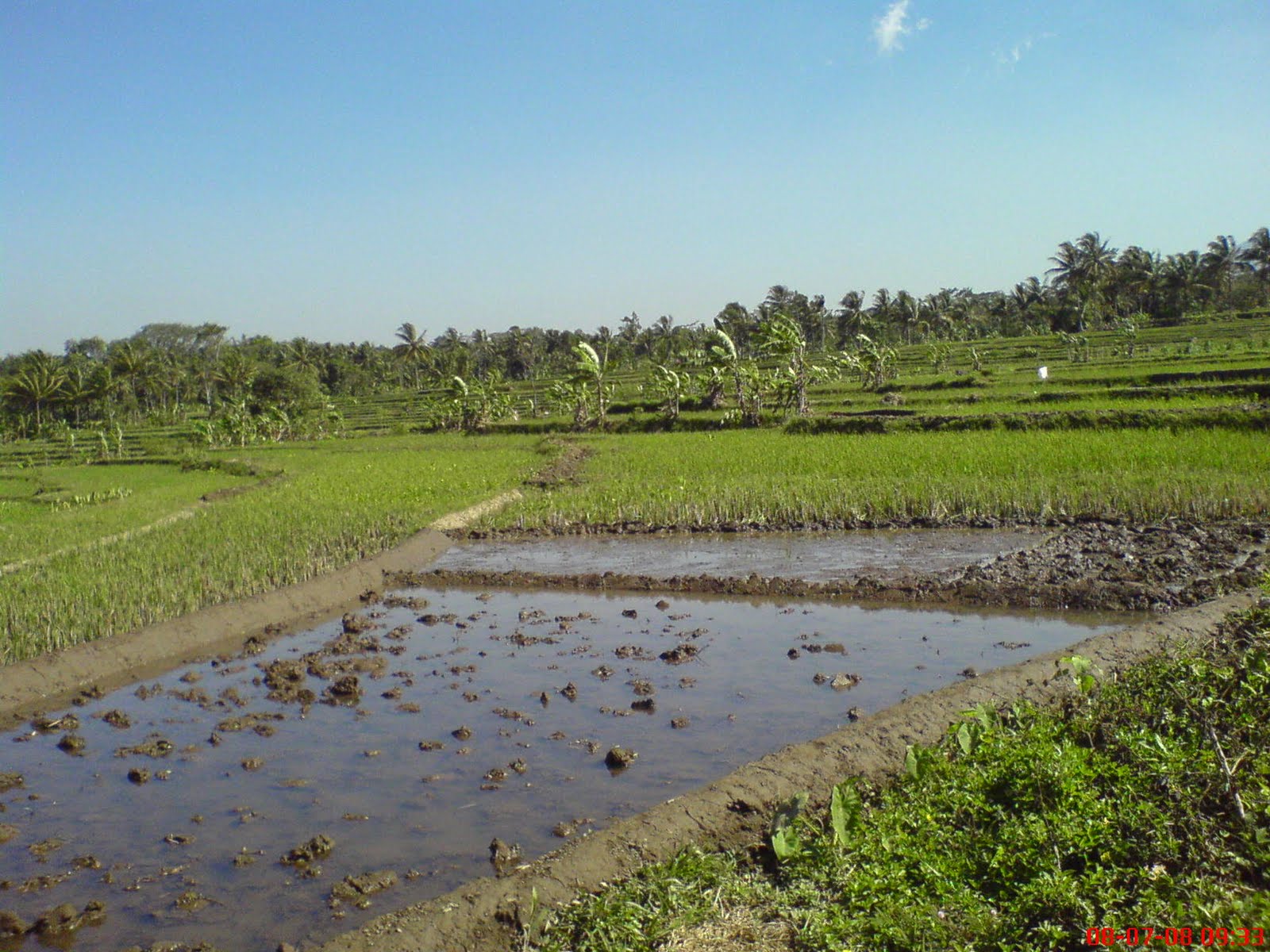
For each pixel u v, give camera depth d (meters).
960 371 65.50
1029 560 14.99
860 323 96.12
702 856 6.07
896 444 28.73
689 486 24.11
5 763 9.09
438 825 7.41
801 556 17.14
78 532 21.62
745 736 8.88
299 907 6.35
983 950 4.61
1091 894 4.87
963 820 6.02
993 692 8.46
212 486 33.09
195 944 5.94
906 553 16.70
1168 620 9.98
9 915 6.20
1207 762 5.82
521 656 11.95
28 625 12.58
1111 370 50.50
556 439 44.69
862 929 4.88
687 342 94.62
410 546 18.67
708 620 13.34
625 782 8.01
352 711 10.12
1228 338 69.31
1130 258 90.00
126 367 79.62
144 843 7.38
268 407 67.31
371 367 113.31
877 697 9.78
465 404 58.91
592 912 5.50
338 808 7.80
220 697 10.73
